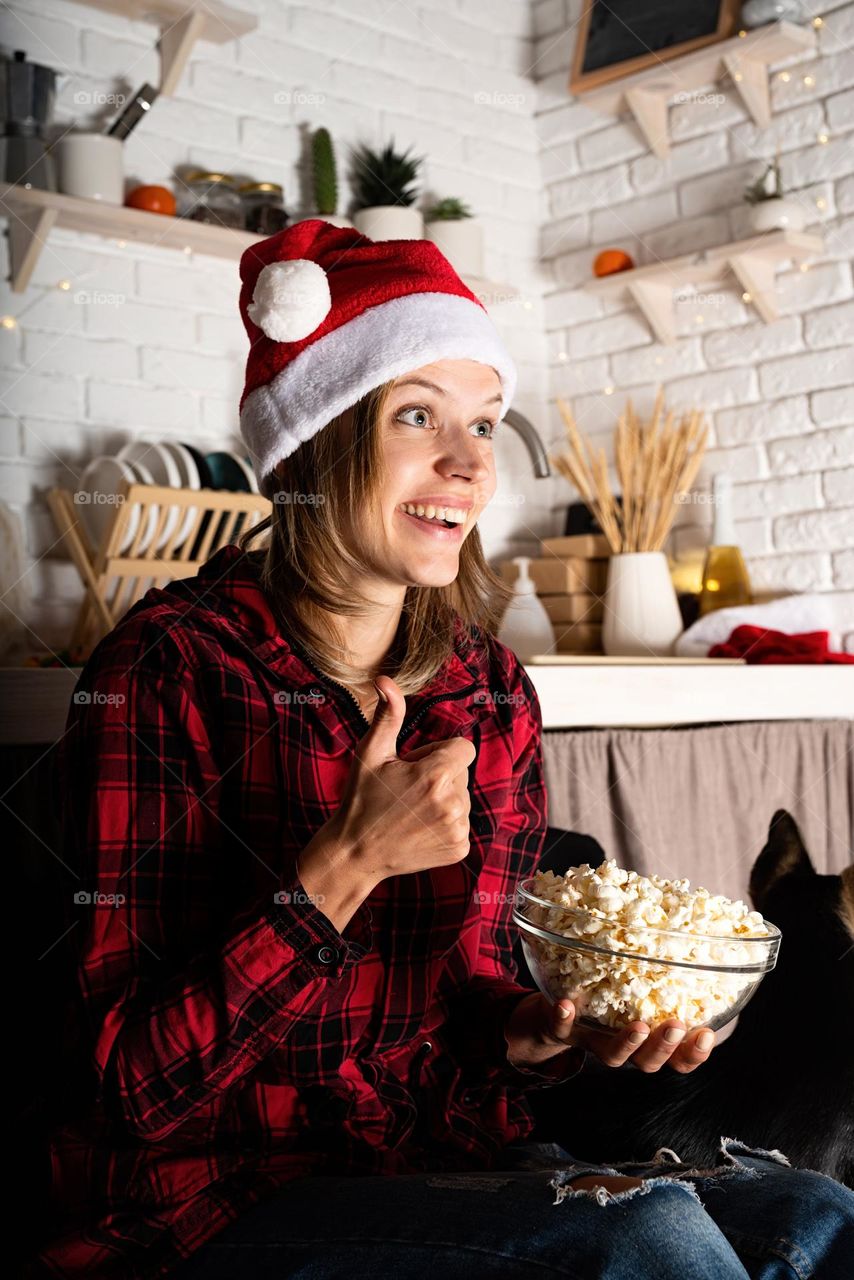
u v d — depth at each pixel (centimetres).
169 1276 83
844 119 226
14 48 208
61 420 212
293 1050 88
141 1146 85
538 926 90
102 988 84
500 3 276
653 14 246
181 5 214
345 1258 78
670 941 85
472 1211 80
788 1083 152
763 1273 80
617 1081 140
